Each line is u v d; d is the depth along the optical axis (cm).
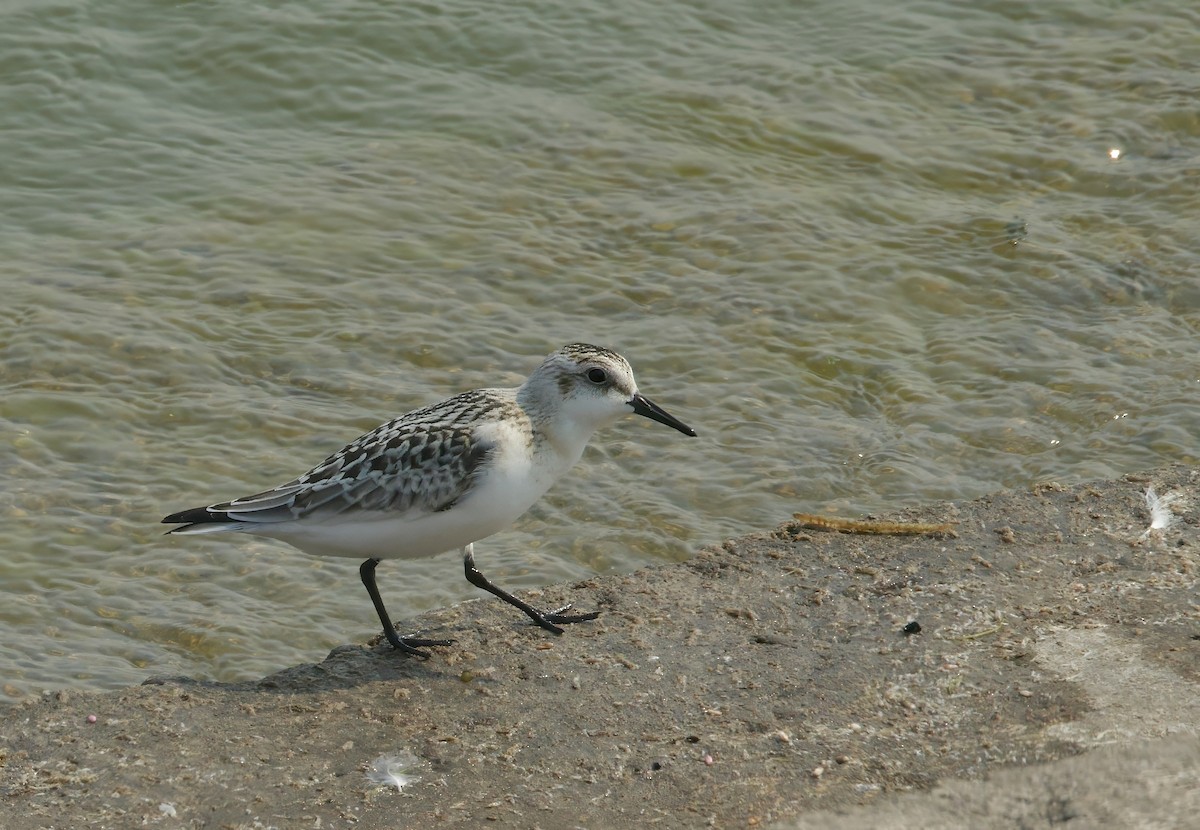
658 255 1398
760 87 1675
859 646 805
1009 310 1330
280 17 1708
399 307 1305
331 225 1412
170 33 1675
